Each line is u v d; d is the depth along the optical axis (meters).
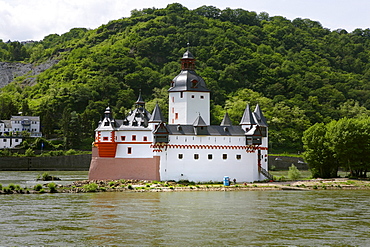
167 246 79.19
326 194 136.12
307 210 108.44
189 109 170.62
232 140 159.62
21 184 159.25
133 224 92.69
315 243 81.25
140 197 125.88
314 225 93.38
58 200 118.81
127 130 156.00
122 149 156.38
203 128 157.38
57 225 91.06
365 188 151.75
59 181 174.12
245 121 163.38
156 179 153.50
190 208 109.62
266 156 172.50
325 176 177.25
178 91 171.62
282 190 146.00
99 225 91.56
